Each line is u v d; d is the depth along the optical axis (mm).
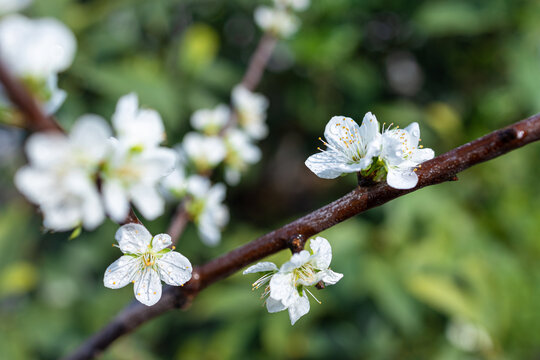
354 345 505
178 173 292
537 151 547
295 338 502
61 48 195
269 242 230
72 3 489
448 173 219
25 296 537
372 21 592
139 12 524
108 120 479
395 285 472
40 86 194
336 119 227
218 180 499
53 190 192
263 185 684
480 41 556
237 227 604
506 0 509
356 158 224
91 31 494
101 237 514
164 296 252
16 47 193
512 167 536
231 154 336
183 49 519
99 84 463
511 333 484
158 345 587
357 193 223
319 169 222
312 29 521
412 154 221
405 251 499
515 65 514
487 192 538
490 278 486
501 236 517
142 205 202
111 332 268
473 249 494
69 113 463
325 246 218
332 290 483
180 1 545
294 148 670
